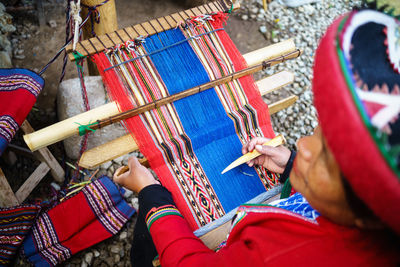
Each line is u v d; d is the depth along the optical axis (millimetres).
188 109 1222
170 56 1229
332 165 448
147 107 1154
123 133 2229
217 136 1235
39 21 2875
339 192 456
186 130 1212
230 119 1248
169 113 1199
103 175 2016
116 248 1956
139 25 1235
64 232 1880
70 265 1891
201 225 1122
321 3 3344
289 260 559
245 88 1301
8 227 1791
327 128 406
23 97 1393
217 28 1310
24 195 1963
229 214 1078
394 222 381
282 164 1115
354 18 431
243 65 1286
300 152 521
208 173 1191
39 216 1895
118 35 1202
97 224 1943
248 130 1289
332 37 421
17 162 2201
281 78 1391
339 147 388
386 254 494
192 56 1248
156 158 1158
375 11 453
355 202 442
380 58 406
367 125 352
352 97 367
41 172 2035
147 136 1170
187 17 1280
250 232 656
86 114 1133
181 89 1209
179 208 1128
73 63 2748
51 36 2861
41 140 1092
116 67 1168
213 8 1317
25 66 2689
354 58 399
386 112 361
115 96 1152
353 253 511
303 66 2838
